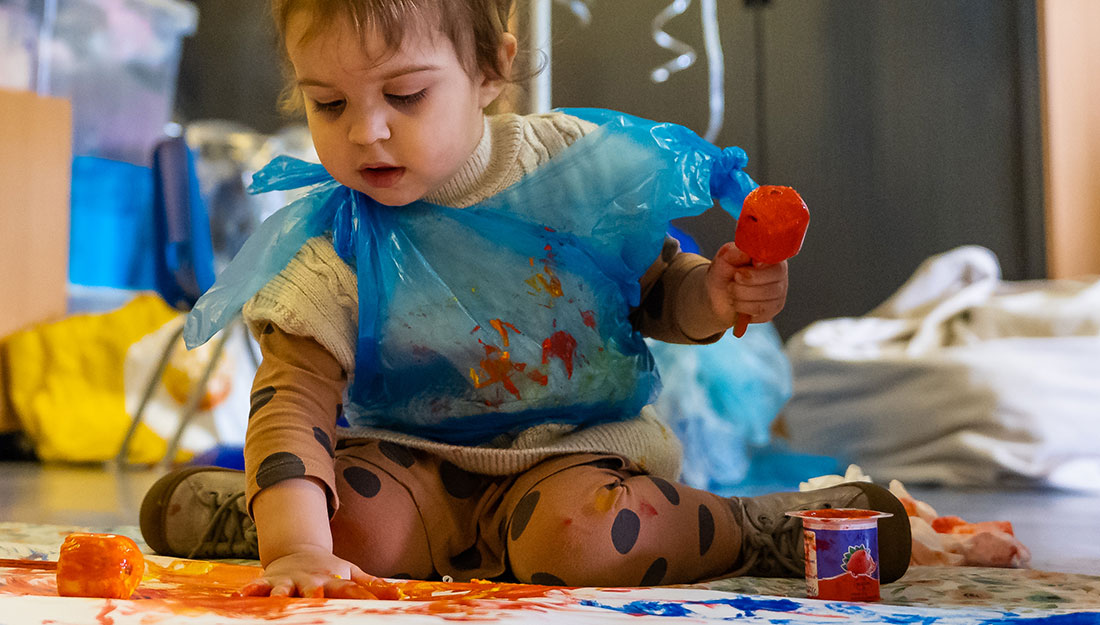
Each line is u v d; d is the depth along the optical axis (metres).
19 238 3.26
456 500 1.08
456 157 1.02
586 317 1.09
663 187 1.09
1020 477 2.46
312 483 0.92
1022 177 3.71
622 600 0.75
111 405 3.08
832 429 2.77
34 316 3.29
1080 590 1.01
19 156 3.25
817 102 3.89
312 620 0.66
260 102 4.12
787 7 3.91
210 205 3.25
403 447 1.08
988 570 1.14
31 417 3.12
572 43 4.02
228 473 1.25
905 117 3.81
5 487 2.35
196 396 2.71
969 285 3.07
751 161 3.94
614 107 4.02
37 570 0.92
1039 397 2.48
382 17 0.93
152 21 3.81
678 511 1.01
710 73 3.91
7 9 3.46
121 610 0.68
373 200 1.07
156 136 3.86
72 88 3.67
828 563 0.86
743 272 1.02
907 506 1.33
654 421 1.17
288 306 1.00
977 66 3.74
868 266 3.85
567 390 1.08
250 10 4.12
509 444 1.10
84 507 1.92
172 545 1.22
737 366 2.42
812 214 3.89
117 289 3.67
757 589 0.98
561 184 1.08
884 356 2.73
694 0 3.94
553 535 0.96
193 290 2.55
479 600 0.74
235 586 0.92
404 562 1.03
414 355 1.06
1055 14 3.65
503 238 1.07
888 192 3.83
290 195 1.30
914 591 1.00
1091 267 3.71
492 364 1.06
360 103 0.95
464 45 1.00
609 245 1.09
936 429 2.58
